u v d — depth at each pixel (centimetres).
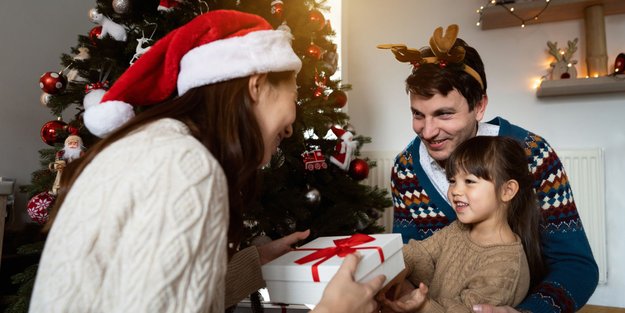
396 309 88
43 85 157
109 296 45
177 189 47
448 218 121
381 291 79
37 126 237
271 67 63
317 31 189
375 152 302
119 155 51
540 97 275
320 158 179
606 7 255
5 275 194
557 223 109
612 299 262
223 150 59
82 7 270
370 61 312
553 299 95
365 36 314
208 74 60
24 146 230
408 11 306
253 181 77
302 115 169
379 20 312
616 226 262
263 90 65
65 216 49
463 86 105
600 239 257
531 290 105
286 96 68
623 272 261
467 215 102
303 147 183
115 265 46
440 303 96
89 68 163
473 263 100
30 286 138
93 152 56
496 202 101
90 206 47
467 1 293
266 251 95
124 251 45
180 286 46
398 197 132
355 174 206
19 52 230
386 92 309
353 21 316
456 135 109
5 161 221
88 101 147
